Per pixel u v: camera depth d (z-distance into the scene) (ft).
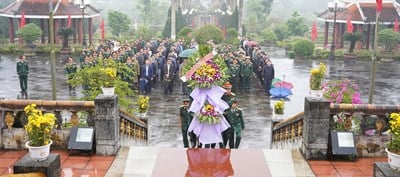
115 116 28.68
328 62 120.06
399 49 130.62
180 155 29.27
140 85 72.38
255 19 205.98
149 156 28.94
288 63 116.57
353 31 140.56
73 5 136.26
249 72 74.08
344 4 143.23
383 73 101.45
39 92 71.41
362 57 125.29
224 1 168.76
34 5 135.64
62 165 26.99
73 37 135.95
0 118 29.12
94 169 26.55
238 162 28.22
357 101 40.14
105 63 53.93
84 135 28.78
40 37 136.15
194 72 35.50
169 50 97.55
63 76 86.58
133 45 98.78
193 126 36.09
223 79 36.19
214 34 113.39
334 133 28.66
